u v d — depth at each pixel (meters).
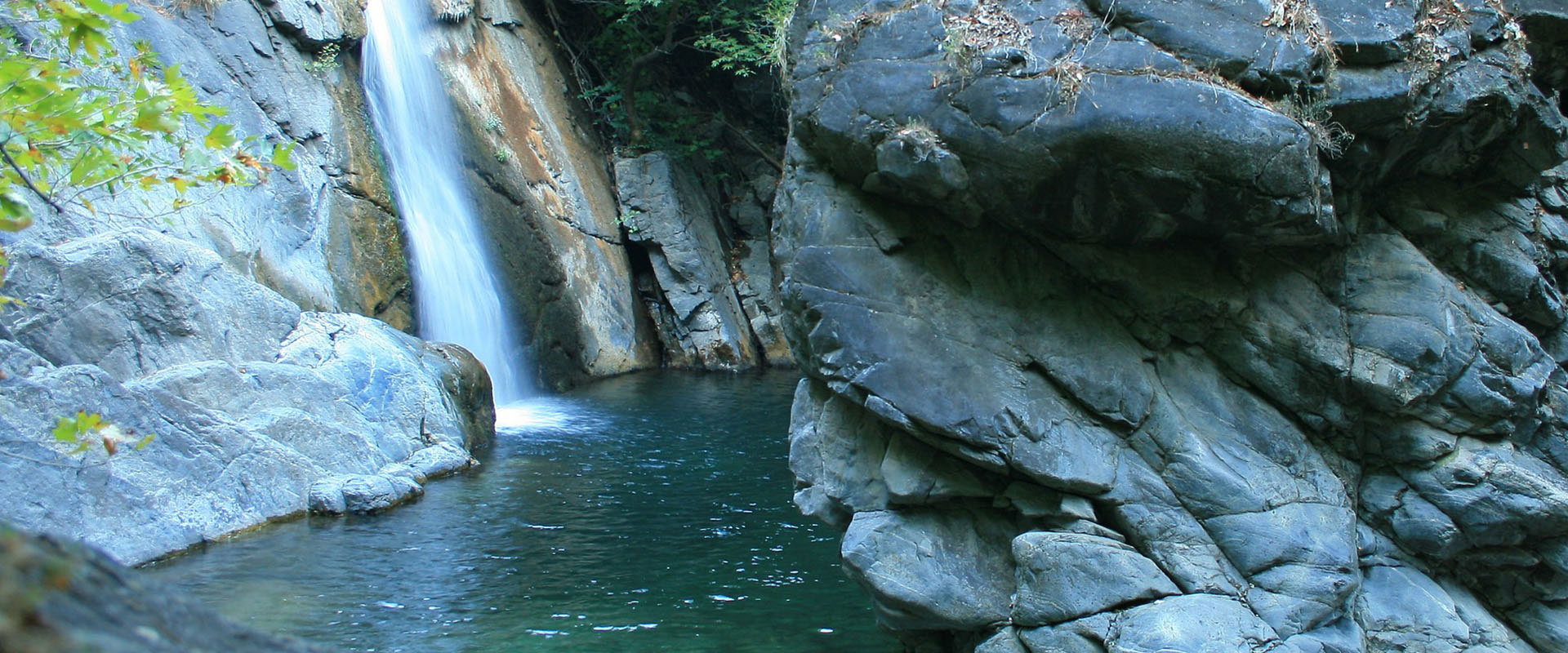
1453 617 6.21
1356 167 6.37
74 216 11.39
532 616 7.99
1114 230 6.36
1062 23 5.99
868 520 6.46
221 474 9.84
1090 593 5.91
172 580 8.36
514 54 22.39
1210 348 6.65
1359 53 6.00
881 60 6.20
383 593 8.38
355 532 9.93
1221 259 6.61
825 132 6.32
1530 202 7.03
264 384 11.07
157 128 3.42
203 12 14.94
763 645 7.52
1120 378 6.39
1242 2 5.94
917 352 6.30
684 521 10.74
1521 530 6.19
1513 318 6.93
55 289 10.27
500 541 9.87
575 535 10.16
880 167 6.18
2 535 0.96
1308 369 6.46
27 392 8.61
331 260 15.38
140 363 10.57
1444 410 6.34
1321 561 5.95
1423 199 6.92
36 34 10.57
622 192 23.31
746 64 25.28
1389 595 6.33
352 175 16.20
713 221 25.08
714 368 22.89
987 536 6.49
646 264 23.94
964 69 5.96
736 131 26.92
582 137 23.64
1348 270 6.61
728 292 24.20
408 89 18.48
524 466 13.02
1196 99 5.61
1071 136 5.78
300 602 8.09
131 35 13.48
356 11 17.22
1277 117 5.60
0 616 0.82
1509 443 6.40
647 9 24.67
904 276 6.48
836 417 6.82
